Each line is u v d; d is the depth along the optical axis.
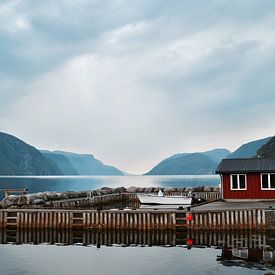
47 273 17.62
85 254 21.31
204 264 18.50
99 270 18.02
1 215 29.56
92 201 45.78
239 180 35.69
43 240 25.73
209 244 23.58
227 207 30.52
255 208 27.78
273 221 27.23
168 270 17.75
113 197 51.88
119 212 28.28
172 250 21.98
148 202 38.00
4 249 22.81
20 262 19.66
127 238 26.08
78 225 28.77
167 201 37.59
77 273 17.56
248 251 21.22
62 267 18.62
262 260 19.11
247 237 25.45
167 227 27.77
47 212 29.08
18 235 27.45
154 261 19.44
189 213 27.64
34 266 18.88
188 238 25.75
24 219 29.25
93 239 25.86
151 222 27.91
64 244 24.27
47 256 20.92
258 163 36.22
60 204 39.22
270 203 33.09
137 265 18.72
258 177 35.19
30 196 37.78
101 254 21.25
